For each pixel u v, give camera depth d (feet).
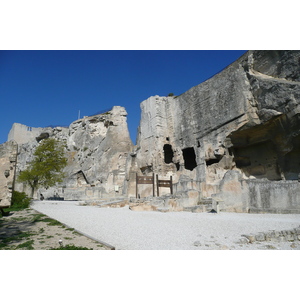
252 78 85.76
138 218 45.06
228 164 93.71
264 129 86.99
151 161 122.11
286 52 76.54
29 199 72.28
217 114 99.40
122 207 68.13
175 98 126.72
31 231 32.24
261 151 96.17
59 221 40.73
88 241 27.20
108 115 170.81
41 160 124.47
